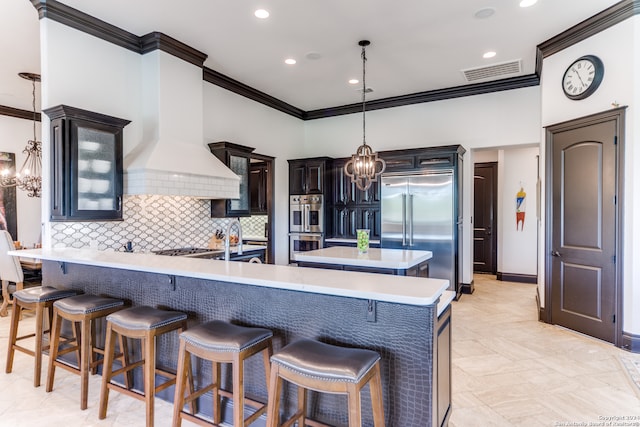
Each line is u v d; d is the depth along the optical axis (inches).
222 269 91.2
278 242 251.4
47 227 132.0
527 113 210.5
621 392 104.3
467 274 226.5
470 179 227.3
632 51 130.2
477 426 88.2
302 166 255.6
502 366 121.9
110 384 92.2
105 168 137.3
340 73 201.5
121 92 151.8
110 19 141.9
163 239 168.9
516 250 265.0
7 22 140.3
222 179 172.4
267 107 241.6
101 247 146.1
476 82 217.0
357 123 262.2
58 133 126.9
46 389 106.2
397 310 70.4
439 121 234.8
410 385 69.4
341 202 254.5
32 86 203.3
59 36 132.3
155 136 155.4
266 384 82.7
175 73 162.1
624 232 133.7
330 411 77.2
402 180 219.1
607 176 138.7
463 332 155.6
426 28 151.8
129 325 87.1
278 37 158.7
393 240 221.3
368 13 139.9
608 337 139.9
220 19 143.1
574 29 149.3
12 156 240.1
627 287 133.1
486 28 152.1
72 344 123.6
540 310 170.9
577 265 151.8
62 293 114.8
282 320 82.7
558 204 159.9
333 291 70.9
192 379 95.0
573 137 151.9
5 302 179.3
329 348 69.1
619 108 133.3
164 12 137.4
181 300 98.5
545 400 100.3
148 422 84.7
